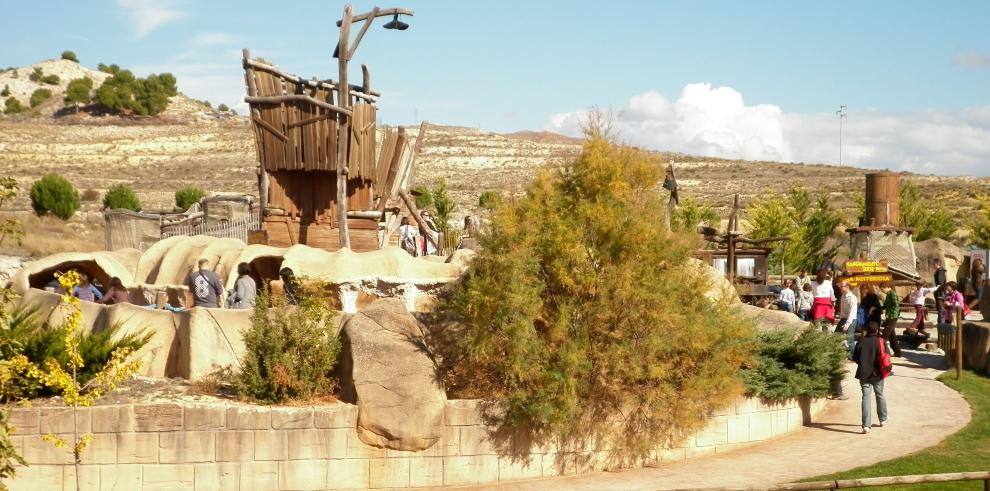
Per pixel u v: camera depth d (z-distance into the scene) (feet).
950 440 44.65
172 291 60.34
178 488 39.27
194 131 445.78
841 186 307.37
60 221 183.42
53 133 420.36
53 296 51.93
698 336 43.57
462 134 447.42
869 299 62.18
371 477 40.52
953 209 249.14
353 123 68.18
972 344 61.72
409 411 40.47
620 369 42.73
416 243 94.02
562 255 43.34
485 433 41.55
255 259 62.34
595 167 44.68
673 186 63.46
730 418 45.83
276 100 67.10
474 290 42.50
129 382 44.11
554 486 40.73
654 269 44.60
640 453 43.75
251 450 39.65
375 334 42.24
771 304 84.38
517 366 41.39
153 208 247.09
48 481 38.86
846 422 49.70
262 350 42.68
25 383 36.58
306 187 70.13
